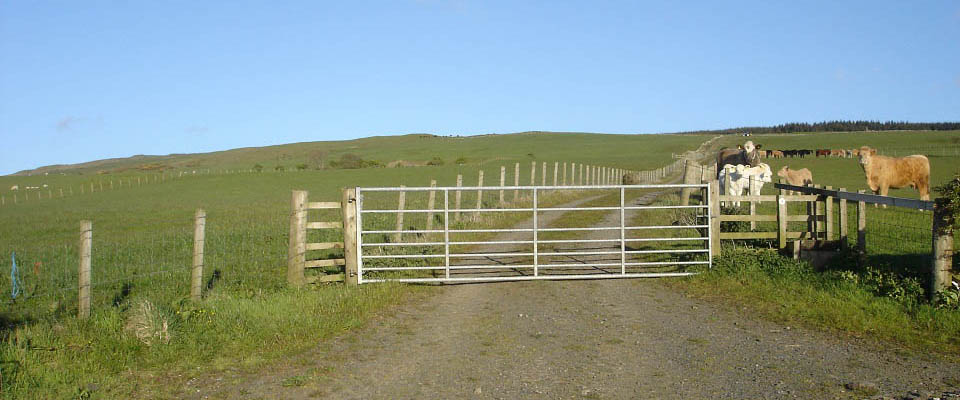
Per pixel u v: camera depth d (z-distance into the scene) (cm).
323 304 1020
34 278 1333
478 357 770
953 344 777
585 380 677
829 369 696
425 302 1104
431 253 1519
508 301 1101
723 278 1199
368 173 7012
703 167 3244
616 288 1198
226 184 6169
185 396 650
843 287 1034
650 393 633
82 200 5150
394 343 838
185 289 1178
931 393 612
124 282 1266
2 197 5847
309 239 1756
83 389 661
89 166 16338
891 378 660
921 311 880
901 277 1016
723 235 1314
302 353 790
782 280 1132
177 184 6347
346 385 676
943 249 906
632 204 2716
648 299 1096
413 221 2069
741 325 898
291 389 665
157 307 852
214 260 1472
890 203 1038
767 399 608
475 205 2533
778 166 6109
